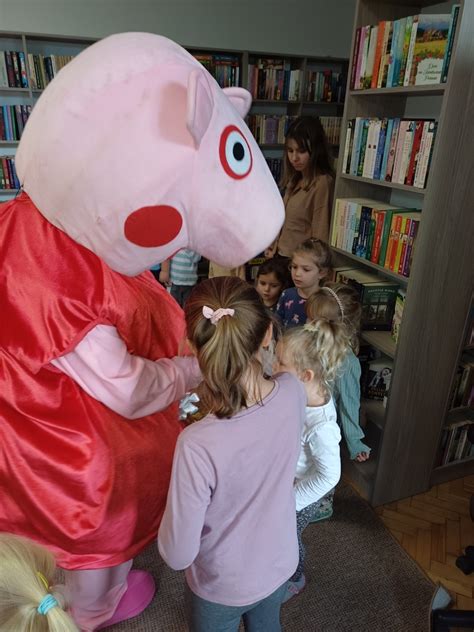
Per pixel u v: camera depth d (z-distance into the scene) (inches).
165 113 36.4
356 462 85.8
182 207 38.8
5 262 41.8
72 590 51.5
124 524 47.1
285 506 39.6
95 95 36.0
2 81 143.3
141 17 152.6
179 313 53.3
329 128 174.4
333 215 90.4
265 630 44.5
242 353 33.7
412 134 67.8
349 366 67.9
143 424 47.6
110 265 41.7
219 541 37.6
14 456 43.1
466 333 79.0
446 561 72.7
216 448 33.6
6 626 25.8
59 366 44.0
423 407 78.4
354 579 68.5
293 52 174.4
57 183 37.4
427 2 78.3
